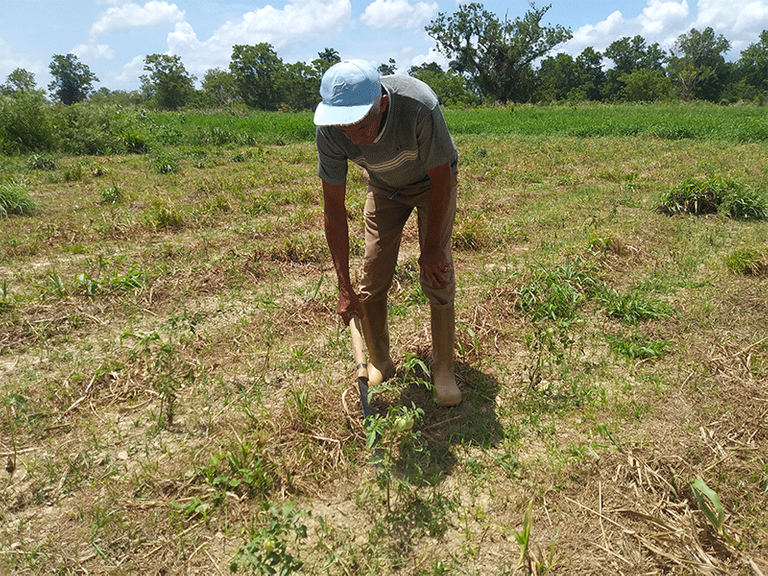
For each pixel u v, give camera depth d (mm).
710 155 10094
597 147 12094
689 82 79438
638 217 5840
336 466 2309
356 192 7395
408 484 2125
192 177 9188
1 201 6230
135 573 1869
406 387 2863
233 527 2043
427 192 2527
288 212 6582
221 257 4703
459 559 1896
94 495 2195
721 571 1835
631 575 1836
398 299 3953
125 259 4746
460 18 57469
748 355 3016
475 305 3629
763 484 2168
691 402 2682
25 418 2633
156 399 2818
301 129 17594
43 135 12312
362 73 2008
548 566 1832
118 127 13867
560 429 2535
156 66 83375
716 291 3863
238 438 2447
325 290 4117
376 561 1883
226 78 94562
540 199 7094
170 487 2207
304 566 1865
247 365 3113
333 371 3035
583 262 4266
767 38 88875
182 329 3535
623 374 2967
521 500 2117
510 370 3055
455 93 66438
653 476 2209
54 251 5051
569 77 90000
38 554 1934
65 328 3549
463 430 2551
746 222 5641
